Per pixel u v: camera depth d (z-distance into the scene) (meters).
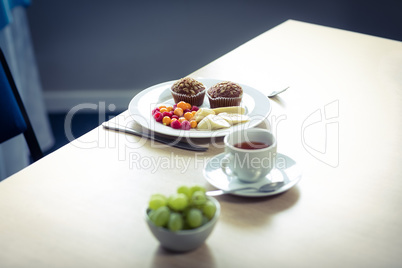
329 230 0.75
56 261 0.69
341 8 2.71
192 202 0.68
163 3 2.82
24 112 1.35
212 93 1.16
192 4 2.82
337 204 0.81
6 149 2.24
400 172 0.90
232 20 2.85
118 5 2.83
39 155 1.38
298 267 0.68
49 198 0.82
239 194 0.81
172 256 0.69
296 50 1.57
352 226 0.76
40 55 2.95
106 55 2.98
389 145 1.00
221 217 0.77
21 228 0.75
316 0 2.72
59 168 0.91
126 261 0.68
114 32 2.91
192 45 2.94
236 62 1.47
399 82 1.32
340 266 0.68
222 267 0.67
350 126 1.08
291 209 0.79
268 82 1.33
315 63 1.46
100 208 0.80
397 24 2.68
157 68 3.02
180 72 3.03
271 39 1.67
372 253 0.70
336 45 1.61
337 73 1.38
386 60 1.48
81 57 2.98
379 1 2.65
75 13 2.85
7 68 1.31
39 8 2.83
